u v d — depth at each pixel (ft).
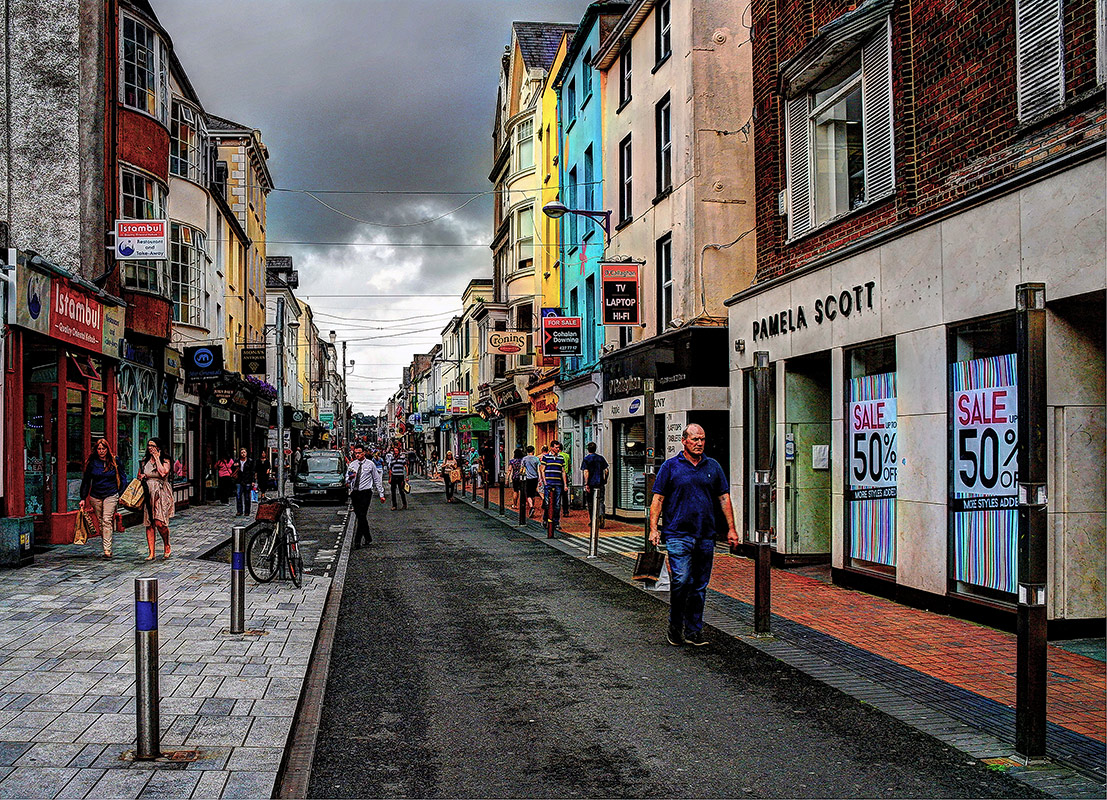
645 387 40.27
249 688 20.57
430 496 112.88
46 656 23.45
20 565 40.32
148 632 15.81
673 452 55.21
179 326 78.54
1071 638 24.63
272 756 15.93
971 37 28.91
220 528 61.52
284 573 37.60
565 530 62.75
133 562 42.70
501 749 17.16
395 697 20.79
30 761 15.55
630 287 62.39
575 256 84.28
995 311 26.45
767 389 27.20
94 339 53.26
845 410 36.14
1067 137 24.48
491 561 45.37
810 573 39.91
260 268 137.49
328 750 17.15
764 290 43.47
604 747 17.22
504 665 23.73
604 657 24.56
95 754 15.96
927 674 22.07
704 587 25.93
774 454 43.09
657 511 26.12
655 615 30.66
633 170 66.13
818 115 39.99
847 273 35.42
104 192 58.18
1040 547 16.14
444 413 217.56
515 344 107.55
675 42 56.49
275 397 142.82
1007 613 26.32
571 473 87.30
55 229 55.93
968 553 28.27
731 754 16.74
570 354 79.66
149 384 68.85
